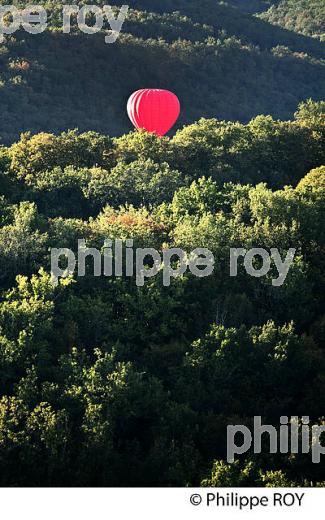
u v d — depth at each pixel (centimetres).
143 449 8119
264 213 10694
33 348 8594
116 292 9431
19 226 10144
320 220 10775
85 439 7825
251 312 9375
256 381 8688
